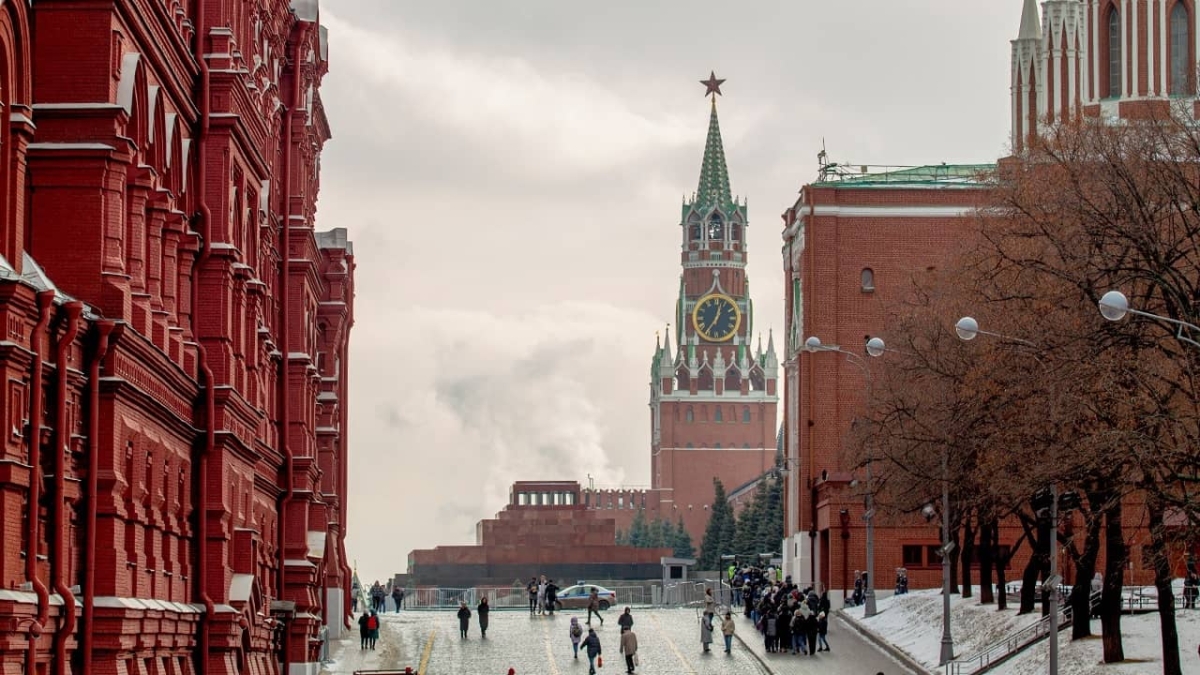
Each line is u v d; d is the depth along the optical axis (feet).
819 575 397.39
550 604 362.33
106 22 115.96
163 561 134.82
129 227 123.85
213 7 152.15
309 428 222.07
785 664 257.96
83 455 112.47
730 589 388.37
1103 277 169.58
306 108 223.30
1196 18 394.32
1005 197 201.87
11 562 97.45
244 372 161.79
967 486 230.27
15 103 105.09
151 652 126.82
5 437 96.43
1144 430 156.46
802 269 411.95
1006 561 261.44
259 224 176.45
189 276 144.36
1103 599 191.93
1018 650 222.28
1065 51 417.90
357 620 337.93
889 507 271.90
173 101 138.41
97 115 115.75
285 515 201.87
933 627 271.49
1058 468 163.73
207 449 145.28
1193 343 143.23
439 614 380.78
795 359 425.69
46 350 103.55
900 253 405.59
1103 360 161.89
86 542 112.78
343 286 270.26
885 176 423.23
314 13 213.87
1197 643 197.77
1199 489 163.22
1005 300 185.16
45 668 104.78
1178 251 168.04
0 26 102.27
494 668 262.26
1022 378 178.60
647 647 291.58
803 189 409.90
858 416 299.38
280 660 200.03
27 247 114.93
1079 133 199.21
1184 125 181.27
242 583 156.35
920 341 259.80
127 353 117.70
